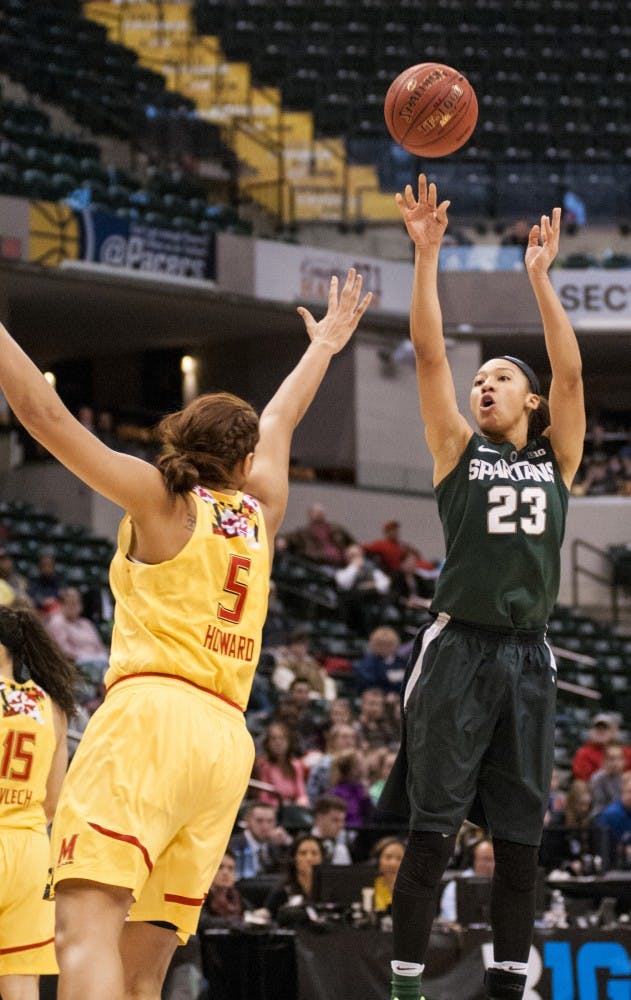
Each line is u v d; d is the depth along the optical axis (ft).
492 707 14.46
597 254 80.43
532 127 86.58
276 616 54.24
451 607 14.70
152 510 11.61
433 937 24.27
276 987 24.30
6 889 18.04
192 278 67.92
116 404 80.89
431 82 15.92
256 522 12.23
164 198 72.13
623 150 85.97
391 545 64.44
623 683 63.21
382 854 27.14
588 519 74.90
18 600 24.45
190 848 11.62
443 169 80.12
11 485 65.26
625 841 33.42
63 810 11.27
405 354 75.46
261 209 78.79
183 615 11.64
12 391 11.02
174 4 87.45
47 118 74.38
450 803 14.29
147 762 11.24
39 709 18.62
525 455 15.05
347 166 79.20
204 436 12.08
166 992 24.17
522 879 14.49
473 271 76.38
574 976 24.03
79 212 64.03
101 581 55.93
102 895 11.03
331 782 36.01
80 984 10.71
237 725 11.82
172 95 82.69
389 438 75.46
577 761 43.83
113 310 70.23
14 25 79.36
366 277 74.38
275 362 75.92
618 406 90.58
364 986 24.29
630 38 92.89
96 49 82.23
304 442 75.72
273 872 30.76
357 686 50.62
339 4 90.12
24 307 69.26
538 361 80.64
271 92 84.17
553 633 66.59
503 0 92.58
